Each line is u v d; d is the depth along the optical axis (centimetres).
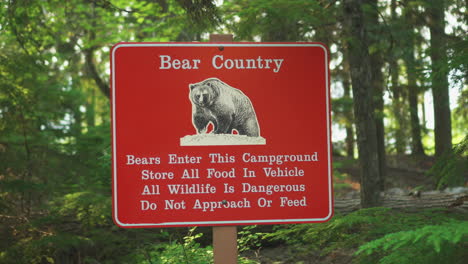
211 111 289
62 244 548
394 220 326
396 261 267
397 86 926
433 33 711
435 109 1176
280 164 291
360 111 605
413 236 226
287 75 296
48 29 855
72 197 604
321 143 294
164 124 287
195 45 292
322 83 296
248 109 292
